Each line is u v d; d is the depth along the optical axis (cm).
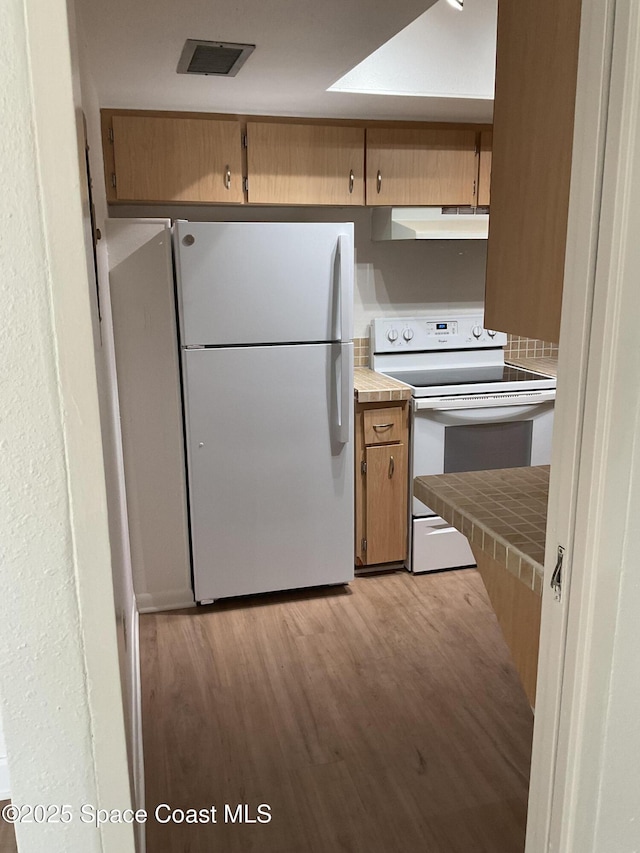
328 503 307
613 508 106
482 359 390
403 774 203
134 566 300
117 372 281
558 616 117
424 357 380
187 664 262
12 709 93
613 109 95
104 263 256
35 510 88
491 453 335
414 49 286
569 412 110
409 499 331
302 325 287
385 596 315
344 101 297
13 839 177
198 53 231
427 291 380
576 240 105
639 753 121
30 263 82
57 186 80
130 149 295
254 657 266
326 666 259
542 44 120
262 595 318
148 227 273
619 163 95
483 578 177
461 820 185
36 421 86
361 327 374
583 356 105
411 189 333
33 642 92
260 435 292
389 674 253
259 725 225
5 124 78
